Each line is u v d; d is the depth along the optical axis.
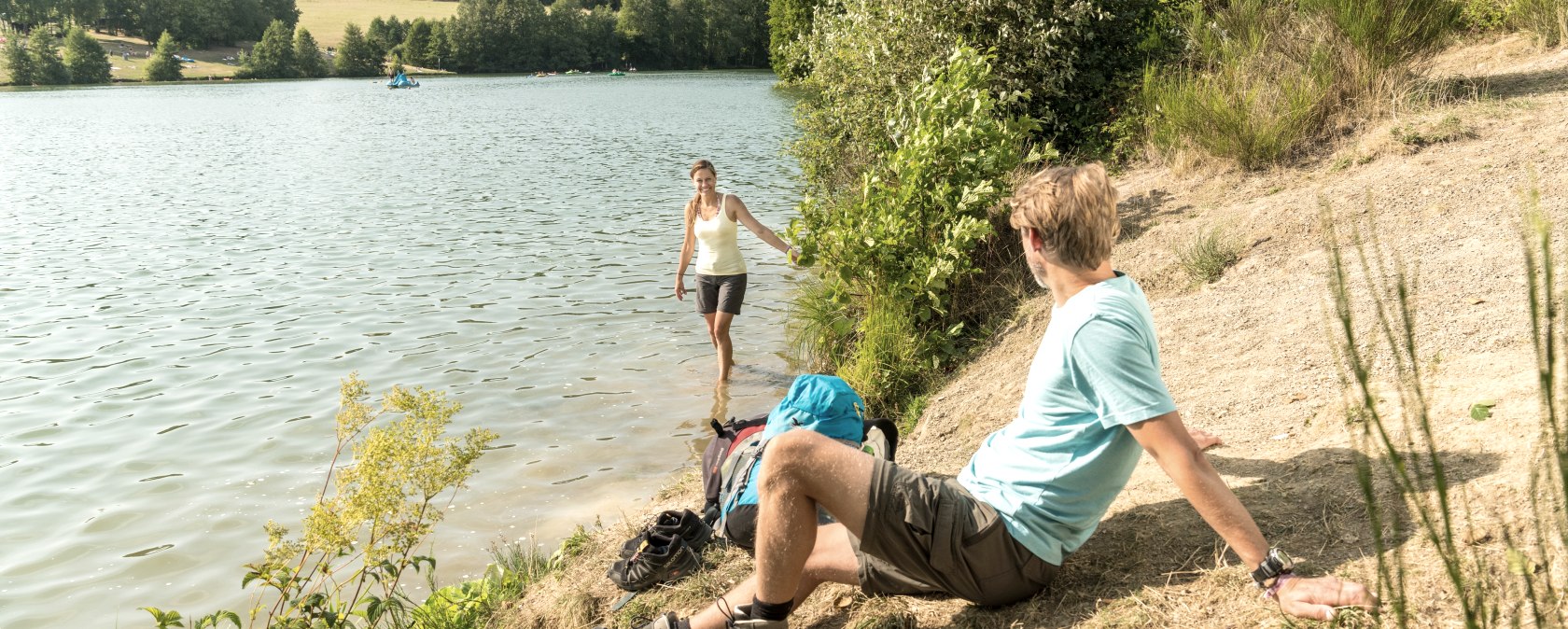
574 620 4.14
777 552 2.83
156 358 9.46
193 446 7.23
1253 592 2.82
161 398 8.31
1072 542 2.83
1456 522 2.85
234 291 12.28
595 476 6.36
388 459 4.16
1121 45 10.90
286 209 19.58
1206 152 8.65
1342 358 4.60
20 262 14.54
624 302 10.98
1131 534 3.30
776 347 8.94
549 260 13.62
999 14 10.59
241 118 51.16
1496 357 4.08
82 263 14.40
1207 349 5.43
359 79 115.69
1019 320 7.19
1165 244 7.44
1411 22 8.43
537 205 19.33
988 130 8.01
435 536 5.64
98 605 5.18
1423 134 7.40
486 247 14.82
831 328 7.98
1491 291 4.84
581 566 4.66
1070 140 10.92
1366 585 2.52
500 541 5.55
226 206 20.20
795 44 13.52
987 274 8.09
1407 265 5.54
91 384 8.72
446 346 9.49
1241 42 9.69
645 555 4.13
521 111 52.09
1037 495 2.76
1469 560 2.66
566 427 7.22
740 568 4.06
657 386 8.06
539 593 4.54
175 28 134.88
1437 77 8.74
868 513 2.78
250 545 5.74
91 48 109.19
